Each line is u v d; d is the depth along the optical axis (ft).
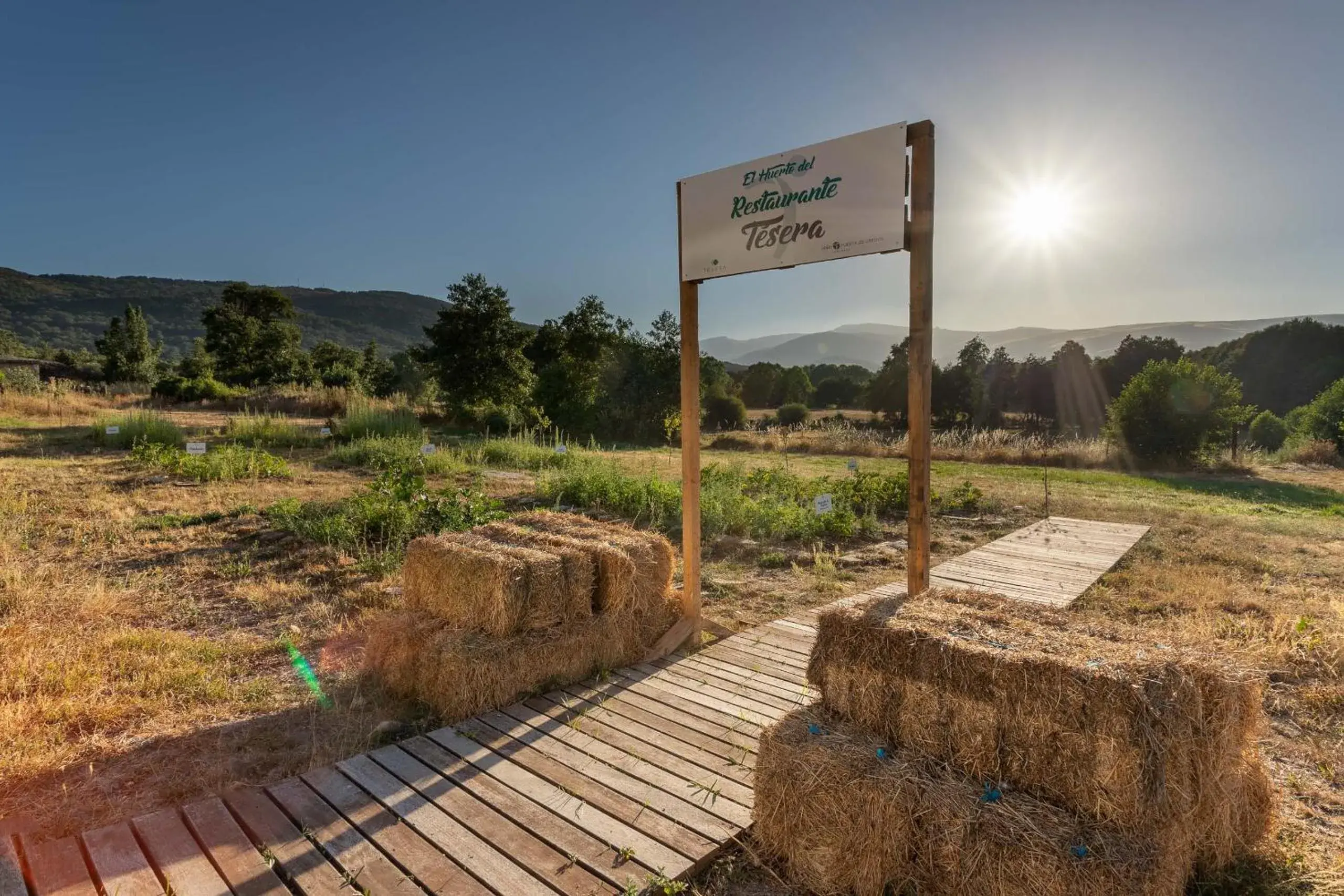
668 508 31.60
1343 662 14.15
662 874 8.03
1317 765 10.89
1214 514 33.35
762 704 12.54
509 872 8.05
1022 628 8.41
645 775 10.11
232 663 14.56
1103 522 31.22
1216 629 16.99
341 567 21.74
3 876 7.81
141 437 47.06
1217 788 7.50
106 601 17.38
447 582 13.64
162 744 11.19
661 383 83.41
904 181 11.85
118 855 8.18
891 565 24.53
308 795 9.52
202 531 25.88
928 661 7.89
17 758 10.39
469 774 10.11
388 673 13.48
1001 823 6.97
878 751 8.04
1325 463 57.57
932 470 52.70
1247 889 7.83
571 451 50.24
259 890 7.70
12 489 31.65
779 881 8.27
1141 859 6.50
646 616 14.99
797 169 13.25
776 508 30.48
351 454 45.93
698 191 15.07
